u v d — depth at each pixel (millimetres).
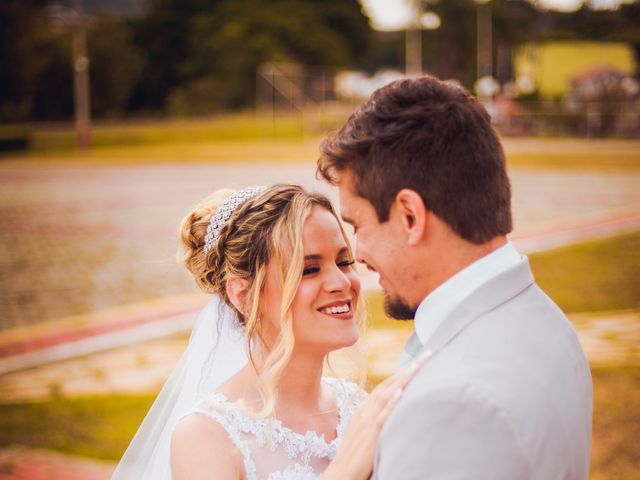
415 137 1415
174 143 39125
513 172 21859
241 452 1854
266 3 60438
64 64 50625
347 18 62938
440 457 1293
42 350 6699
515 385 1312
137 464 2281
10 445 4590
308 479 1903
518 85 44531
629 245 10969
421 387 1359
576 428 1383
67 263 10922
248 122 44344
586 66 43750
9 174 24719
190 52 62594
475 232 1421
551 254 10438
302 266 1900
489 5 54156
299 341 1970
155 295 8820
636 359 5809
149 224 14297
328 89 49375
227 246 2012
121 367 6137
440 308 1458
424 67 57156
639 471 3955
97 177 23297
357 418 1545
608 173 21281
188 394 2234
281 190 1996
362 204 1489
